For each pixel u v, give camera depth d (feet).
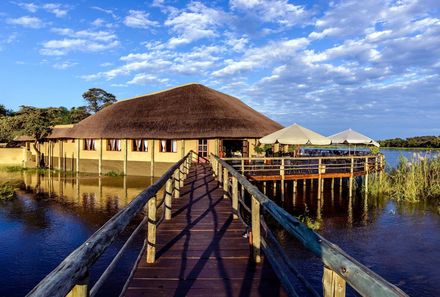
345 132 75.51
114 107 103.91
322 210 52.31
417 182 62.28
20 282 29.50
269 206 11.55
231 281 14.52
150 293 13.38
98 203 60.23
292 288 11.44
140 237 40.22
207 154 82.79
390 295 4.27
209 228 23.53
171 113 87.20
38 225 46.78
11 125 121.39
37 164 119.14
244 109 98.12
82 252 6.15
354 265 5.41
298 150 85.97
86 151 100.17
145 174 88.79
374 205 55.67
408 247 37.24
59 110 201.87
